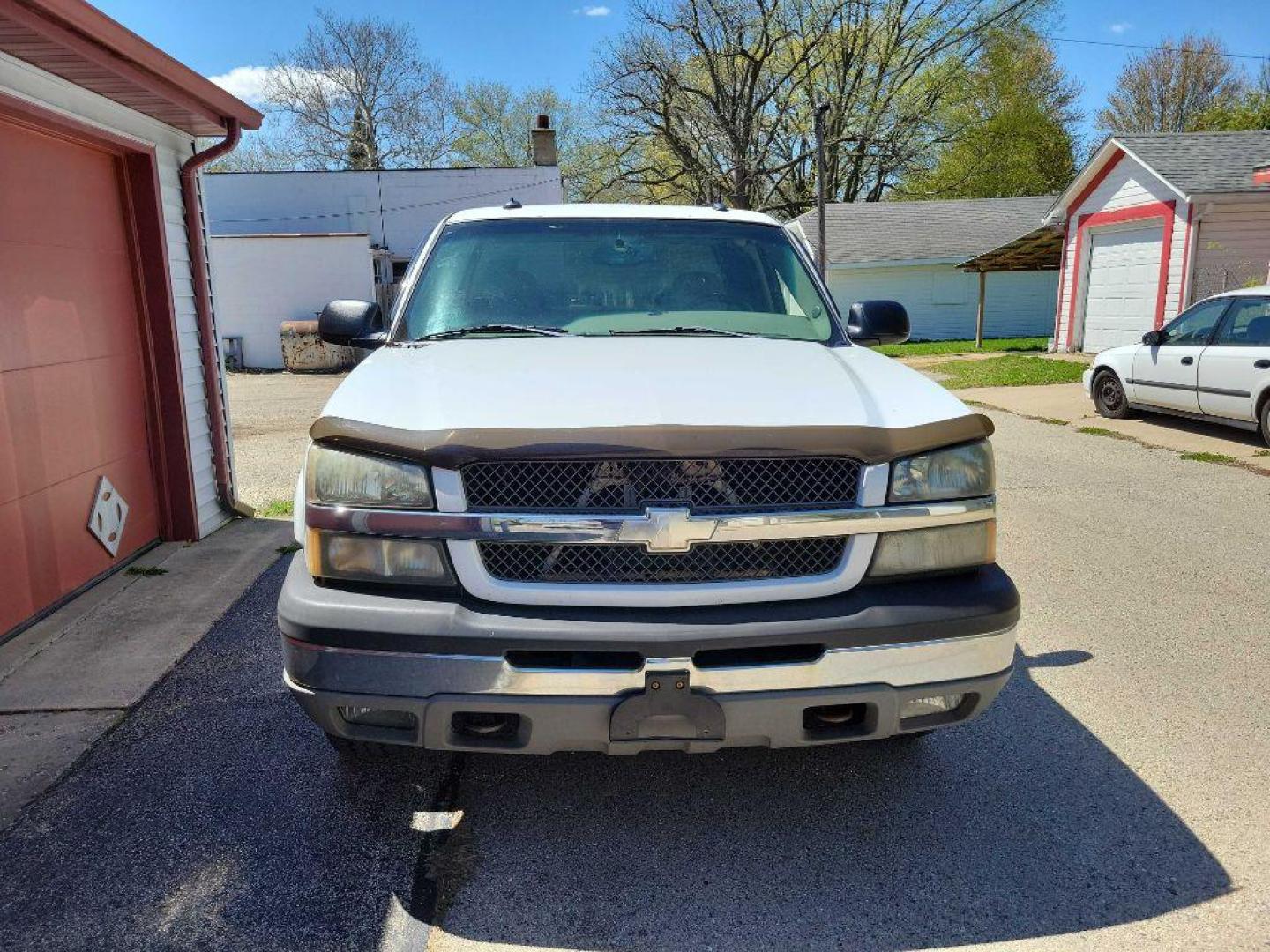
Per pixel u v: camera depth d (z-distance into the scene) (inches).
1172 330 392.8
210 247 251.6
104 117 200.8
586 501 91.4
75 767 122.7
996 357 745.6
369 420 96.3
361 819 110.4
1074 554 222.1
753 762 124.1
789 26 1472.7
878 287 1061.8
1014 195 1566.2
